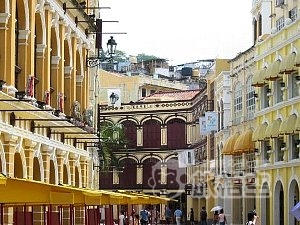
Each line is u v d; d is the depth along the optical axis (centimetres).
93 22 4759
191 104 9325
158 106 9588
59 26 4025
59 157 4066
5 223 2964
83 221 4441
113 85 10344
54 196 1878
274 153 5547
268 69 5447
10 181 1709
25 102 3031
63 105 4050
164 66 11938
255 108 5978
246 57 6303
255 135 5728
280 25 5556
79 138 4403
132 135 9706
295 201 5169
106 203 3047
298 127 4888
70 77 4312
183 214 9069
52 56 3962
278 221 5534
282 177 5356
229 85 6906
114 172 9294
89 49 4903
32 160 3438
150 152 9581
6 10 2981
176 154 9406
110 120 9831
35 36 3609
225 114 6931
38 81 3619
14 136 3102
